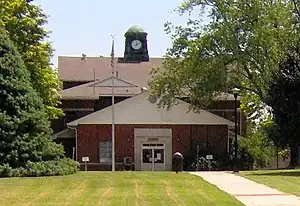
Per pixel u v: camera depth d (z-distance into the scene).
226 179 27.67
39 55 46.09
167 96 56.09
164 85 55.53
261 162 58.12
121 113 60.16
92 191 21.94
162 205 18.14
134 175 29.30
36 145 29.83
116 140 59.94
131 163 59.59
